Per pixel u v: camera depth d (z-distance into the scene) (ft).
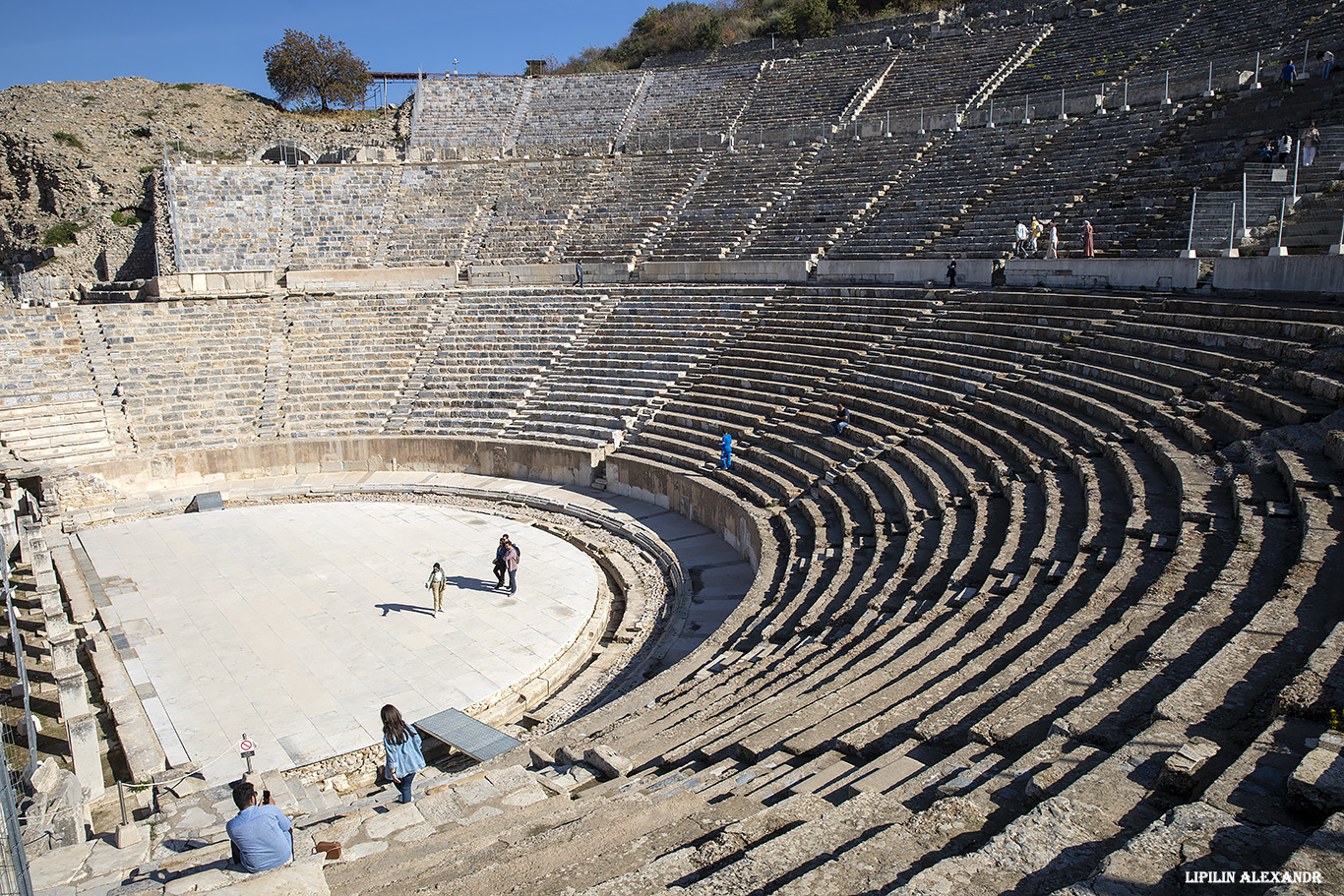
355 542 75.25
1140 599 28.09
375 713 45.83
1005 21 153.58
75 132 162.20
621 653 54.39
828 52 163.32
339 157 162.81
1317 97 79.10
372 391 105.70
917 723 24.80
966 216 96.84
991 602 35.76
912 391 71.51
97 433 96.07
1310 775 15.20
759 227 116.88
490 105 177.88
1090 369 59.11
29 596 59.93
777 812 19.81
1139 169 87.40
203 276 124.26
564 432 94.32
